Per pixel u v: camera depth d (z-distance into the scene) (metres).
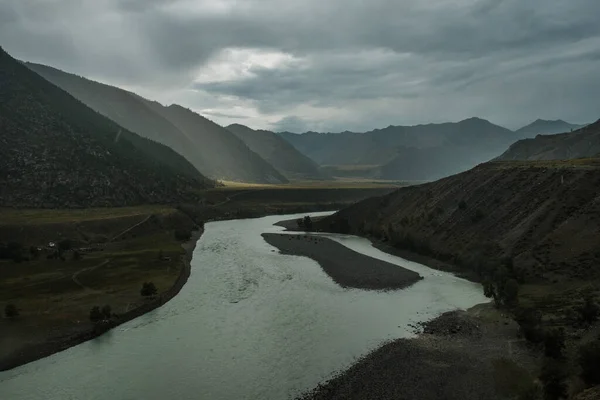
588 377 41.34
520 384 45.28
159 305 74.50
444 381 46.91
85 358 54.72
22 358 54.22
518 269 79.50
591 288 66.38
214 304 74.94
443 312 69.50
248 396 44.97
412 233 121.38
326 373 49.53
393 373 48.97
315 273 95.62
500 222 98.94
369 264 103.06
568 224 82.75
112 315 67.19
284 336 60.62
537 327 55.56
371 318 67.19
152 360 53.81
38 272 91.00
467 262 94.38
